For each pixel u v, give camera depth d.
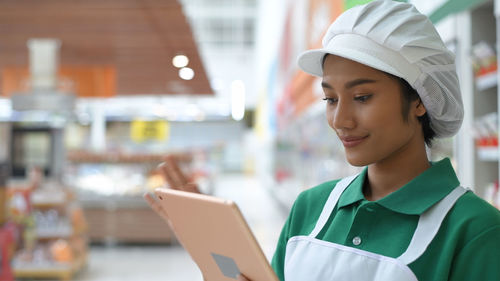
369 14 1.09
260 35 22.62
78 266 6.34
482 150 2.91
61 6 6.13
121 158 8.73
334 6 5.33
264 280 0.97
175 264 6.81
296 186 10.11
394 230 1.08
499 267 0.96
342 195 1.23
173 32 7.38
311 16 7.26
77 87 9.80
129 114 17.16
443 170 1.11
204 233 1.06
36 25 7.06
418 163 1.14
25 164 7.61
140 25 7.01
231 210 0.92
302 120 9.12
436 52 1.08
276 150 14.80
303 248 1.21
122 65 9.97
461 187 1.09
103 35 7.60
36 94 6.83
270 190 16.55
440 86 1.10
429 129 1.20
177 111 18.20
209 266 1.15
